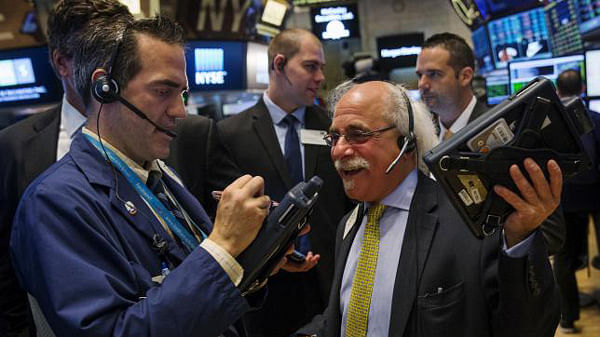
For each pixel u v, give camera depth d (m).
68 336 0.90
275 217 1.02
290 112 2.36
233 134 2.29
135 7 3.70
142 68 1.06
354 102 1.24
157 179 1.22
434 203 1.19
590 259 4.88
